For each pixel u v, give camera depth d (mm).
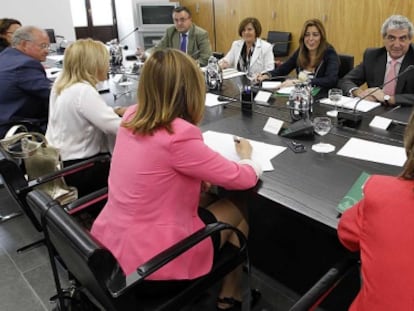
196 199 1249
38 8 5652
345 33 4586
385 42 2500
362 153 1527
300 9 4902
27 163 1727
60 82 1938
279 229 2158
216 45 6184
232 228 1248
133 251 1149
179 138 1126
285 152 1581
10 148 1688
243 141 1612
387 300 721
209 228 1160
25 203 1485
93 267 935
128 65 3893
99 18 6871
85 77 1912
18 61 2498
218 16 5961
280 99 2434
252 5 5414
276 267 1891
